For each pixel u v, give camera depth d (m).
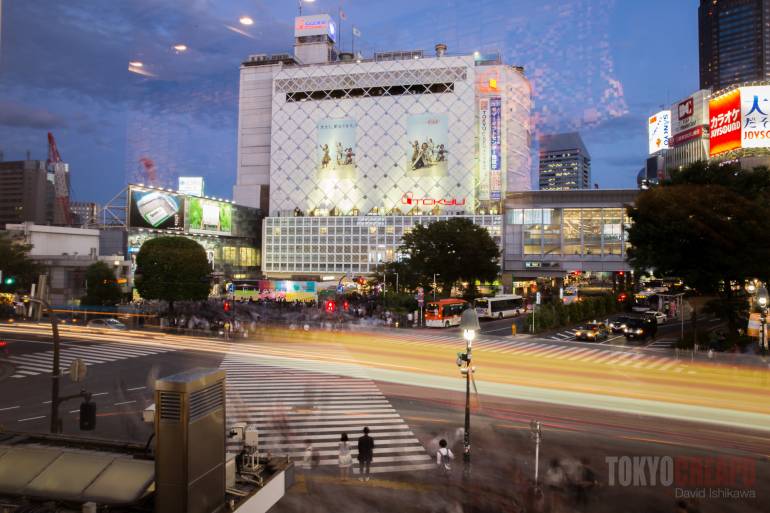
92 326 53.41
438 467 16.69
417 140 121.00
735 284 46.06
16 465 8.16
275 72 128.88
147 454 8.33
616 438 18.86
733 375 29.12
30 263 62.41
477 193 118.69
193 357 35.75
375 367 32.53
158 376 29.77
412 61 122.12
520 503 13.94
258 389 26.91
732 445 18.03
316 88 126.94
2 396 25.59
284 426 20.94
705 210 40.16
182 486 6.81
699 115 113.69
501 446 18.31
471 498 14.37
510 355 37.06
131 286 73.94
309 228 120.31
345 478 15.88
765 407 22.61
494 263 83.88
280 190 128.12
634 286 98.12
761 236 39.56
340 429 20.64
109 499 7.40
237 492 7.94
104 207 94.56
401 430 20.45
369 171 123.69
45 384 28.12
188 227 99.88
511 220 106.00
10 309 59.78
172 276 62.22
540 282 103.06
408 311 67.31
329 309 65.94
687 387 26.58
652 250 44.03
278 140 128.62
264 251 123.25
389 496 14.54
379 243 116.50
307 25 136.62
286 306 71.56
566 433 19.55
